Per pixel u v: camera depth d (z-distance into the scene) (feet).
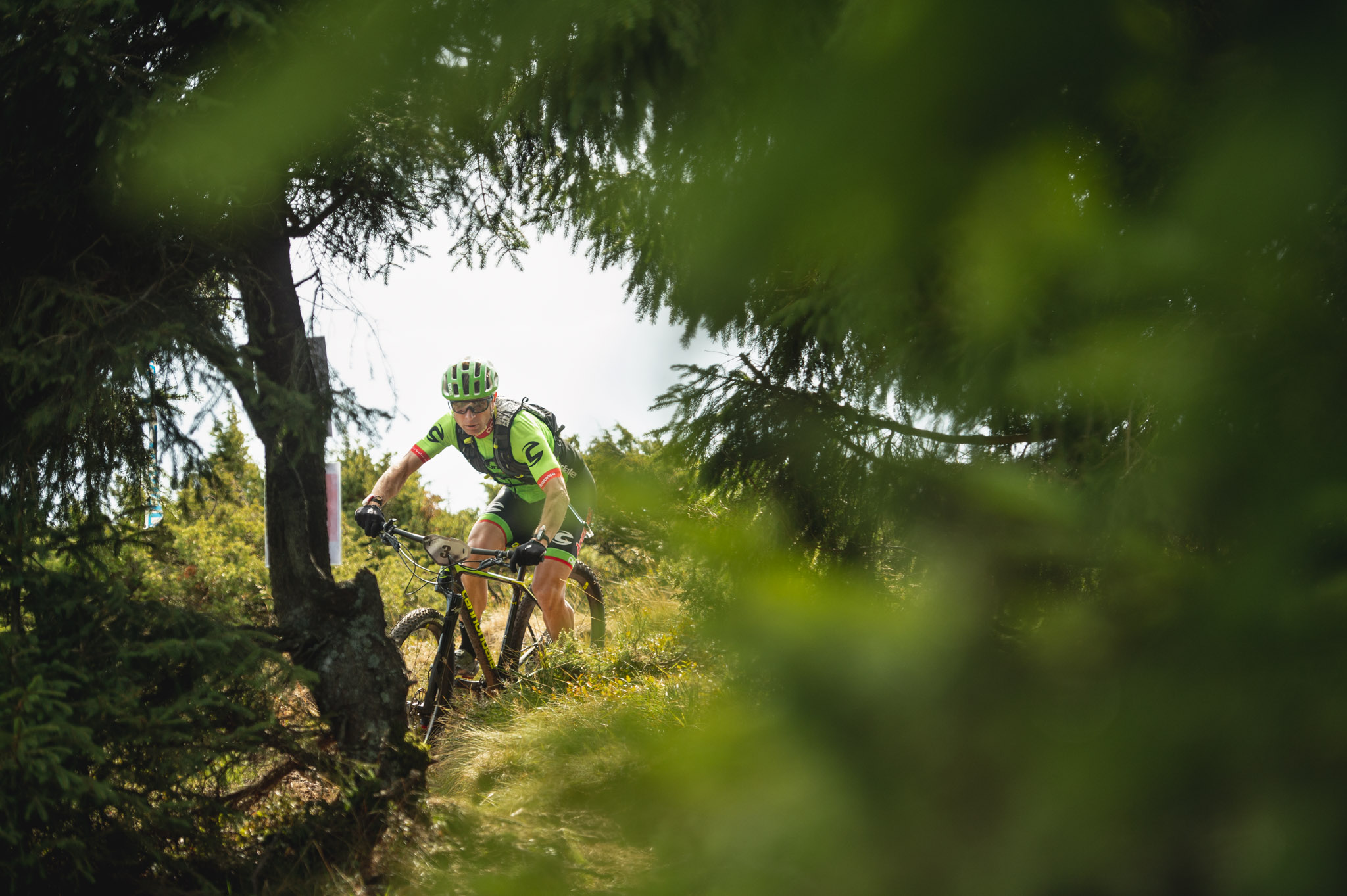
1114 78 1.43
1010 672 1.42
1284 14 1.32
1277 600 1.34
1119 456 1.78
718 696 1.64
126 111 6.52
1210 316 1.54
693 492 1.90
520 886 3.43
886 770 1.40
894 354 2.07
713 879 1.45
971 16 1.33
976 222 1.52
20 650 6.61
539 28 2.47
